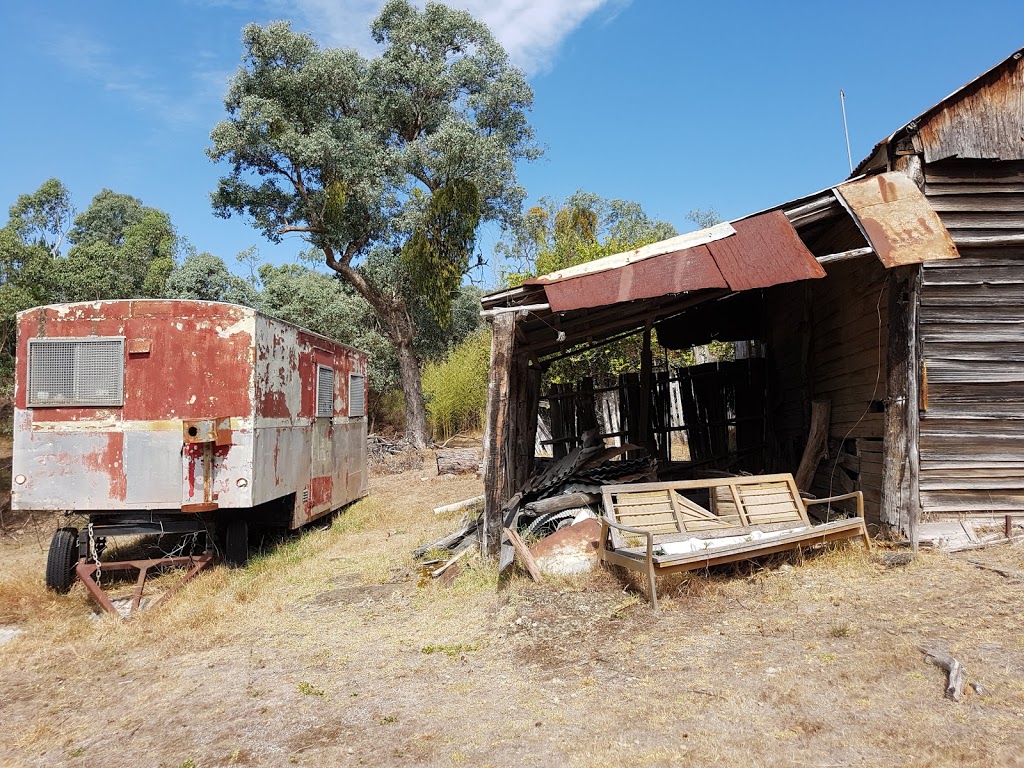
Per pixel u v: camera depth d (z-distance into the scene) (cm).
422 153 2194
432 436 2527
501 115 2425
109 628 645
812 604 555
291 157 2120
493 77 2441
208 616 658
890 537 682
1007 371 698
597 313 826
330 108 2280
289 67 2209
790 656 464
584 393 1205
